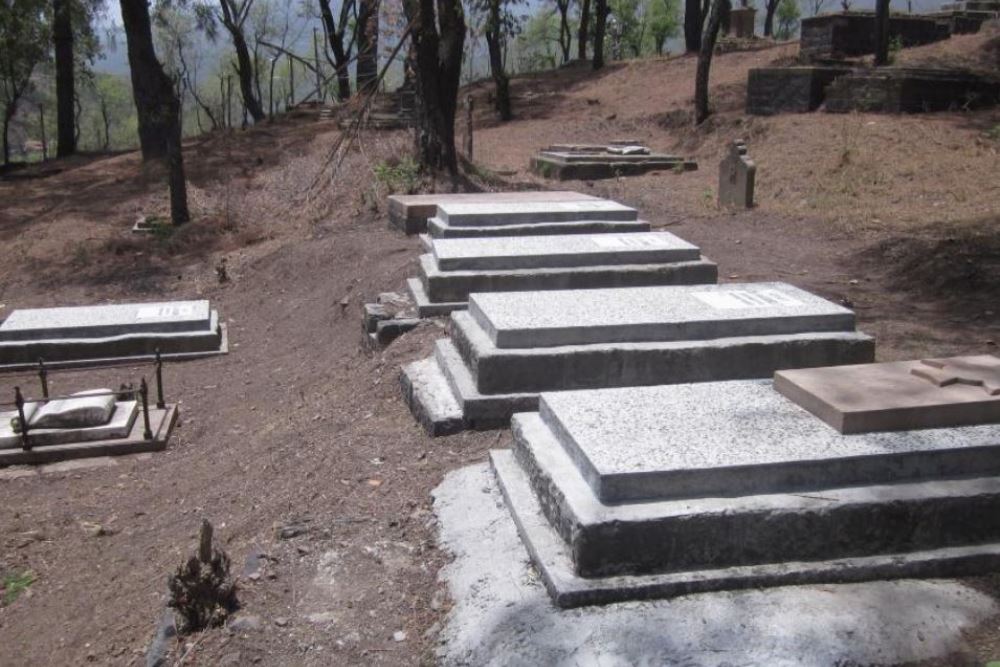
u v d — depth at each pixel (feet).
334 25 90.02
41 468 22.86
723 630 11.37
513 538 13.71
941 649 11.18
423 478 16.89
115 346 32.35
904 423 13.73
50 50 107.34
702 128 66.18
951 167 45.39
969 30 79.15
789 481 12.71
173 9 91.86
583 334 18.75
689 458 12.74
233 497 19.01
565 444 14.16
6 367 31.22
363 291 34.19
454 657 11.71
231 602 13.55
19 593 16.79
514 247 27.07
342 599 13.50
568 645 11.29
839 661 10.96
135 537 18.49
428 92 48.44
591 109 83.71
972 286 28.71
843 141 51.90
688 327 18.99
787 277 32.17
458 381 19.30
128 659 13.83
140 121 70.69
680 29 150.71
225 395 28.68
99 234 51.78
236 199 55.67
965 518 12.73
